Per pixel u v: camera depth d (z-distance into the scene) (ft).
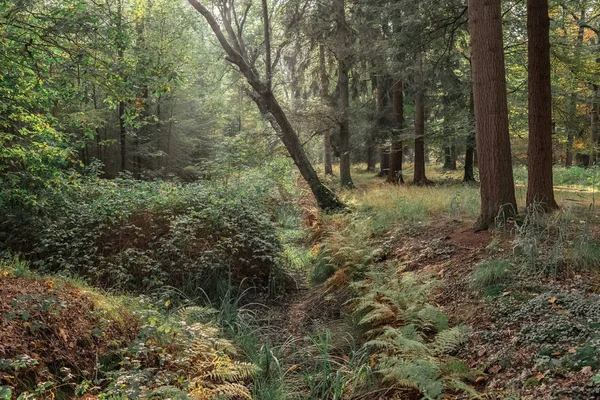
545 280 18.48
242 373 15.02
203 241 27.63
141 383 13.10
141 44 24.23
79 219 26.45
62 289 16.35
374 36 64.85
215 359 15.34
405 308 18.24
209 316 22.02
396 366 13.83
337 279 25.36
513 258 20.89
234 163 47.83
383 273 22.61
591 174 57.21
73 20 20.29
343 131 69.41
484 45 25.18
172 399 11.93
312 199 50.88
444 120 63.21
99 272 23.34
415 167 65.10
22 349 12.73
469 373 13.89
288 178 65.41
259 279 28.04
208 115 105.81
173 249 25.55
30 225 25.16
